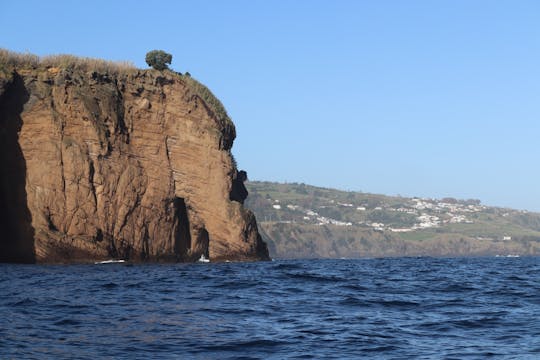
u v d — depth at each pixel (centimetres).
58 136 6650
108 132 6881
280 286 3356
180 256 7300
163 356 1541
